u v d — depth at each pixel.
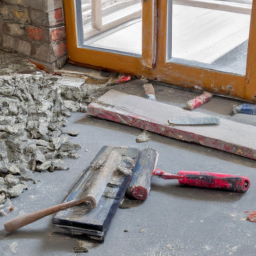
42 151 2.27
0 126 2.28
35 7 3.07
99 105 2.68
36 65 3.33
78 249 1.65
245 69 2.80
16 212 1.87
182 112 2.60
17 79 2.76
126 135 2.51
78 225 1.68
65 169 2.17
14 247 1.67
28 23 3.20
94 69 3.33
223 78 2.81
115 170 2.00
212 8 5.16
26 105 2.58
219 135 2.33
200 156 2.29
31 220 1.70
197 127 2.42
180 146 2.39
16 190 1.97
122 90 3.02
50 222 1.81
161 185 2.04
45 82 2.88
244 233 1.71
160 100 2.89
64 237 1.72
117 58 3.18
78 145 2.35
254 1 2.45
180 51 3.83
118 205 1.81
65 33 3.28
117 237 1.71
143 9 2.85
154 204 1.90
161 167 2.19
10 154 2.16
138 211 1.86
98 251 1.64
